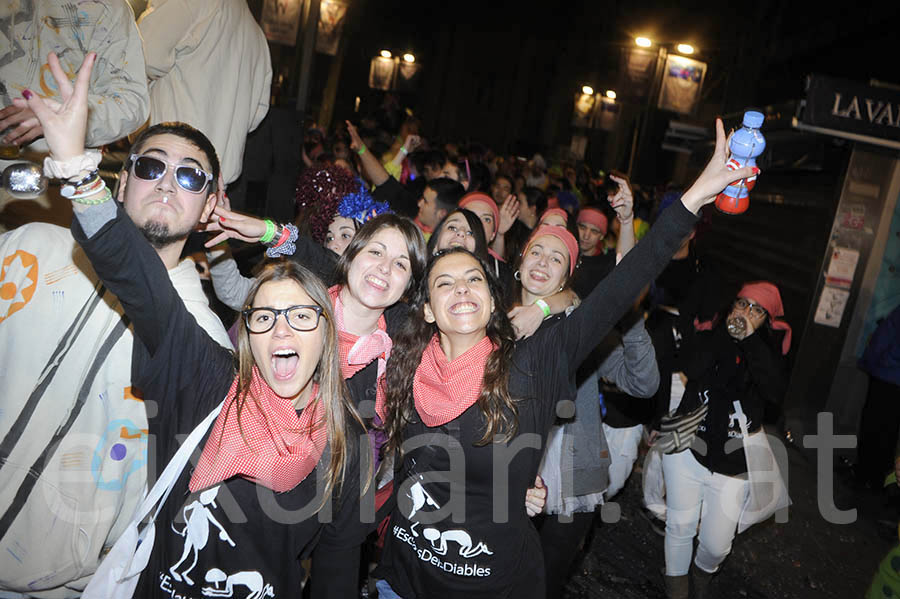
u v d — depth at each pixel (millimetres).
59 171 1833
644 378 3346
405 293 2879
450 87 40344
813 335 7945
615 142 30141
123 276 1955
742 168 2283
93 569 2299
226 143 3680
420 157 7898
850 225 7773
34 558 2223
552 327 2582
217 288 3275
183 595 2047
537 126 39656
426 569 2469
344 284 2828
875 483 6590
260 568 2084
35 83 2541
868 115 7293
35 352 2264
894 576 3090
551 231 3512
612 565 4684
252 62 3805
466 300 2467
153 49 3322
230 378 2160
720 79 21953
